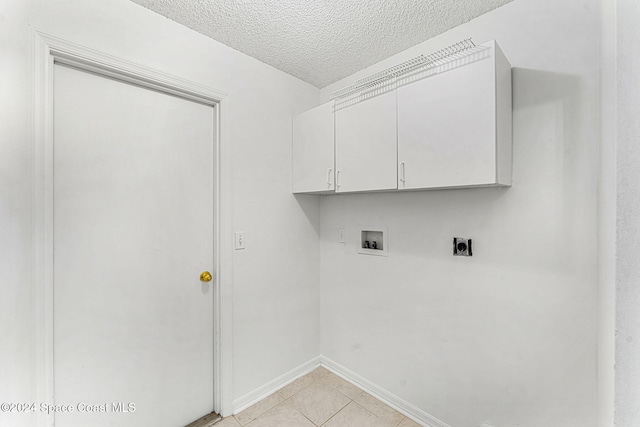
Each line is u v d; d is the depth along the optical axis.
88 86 1.31
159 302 1.54
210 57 1.66
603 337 0.57
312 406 1.84
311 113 1.96
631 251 0.34
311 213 2.26
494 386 1.43
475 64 1.23
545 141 1.27
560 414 1.25
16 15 1.08
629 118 0.35
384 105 1.55
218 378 1.73
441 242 1.62
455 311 1.57
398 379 1.82
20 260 1.09
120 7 1.34
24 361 1.09
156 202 1.53
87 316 1.31
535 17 1.29
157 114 1.53
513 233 1.36
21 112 1.09
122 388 1.42
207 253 1.73
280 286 2.04
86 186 1.31
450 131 1.30
